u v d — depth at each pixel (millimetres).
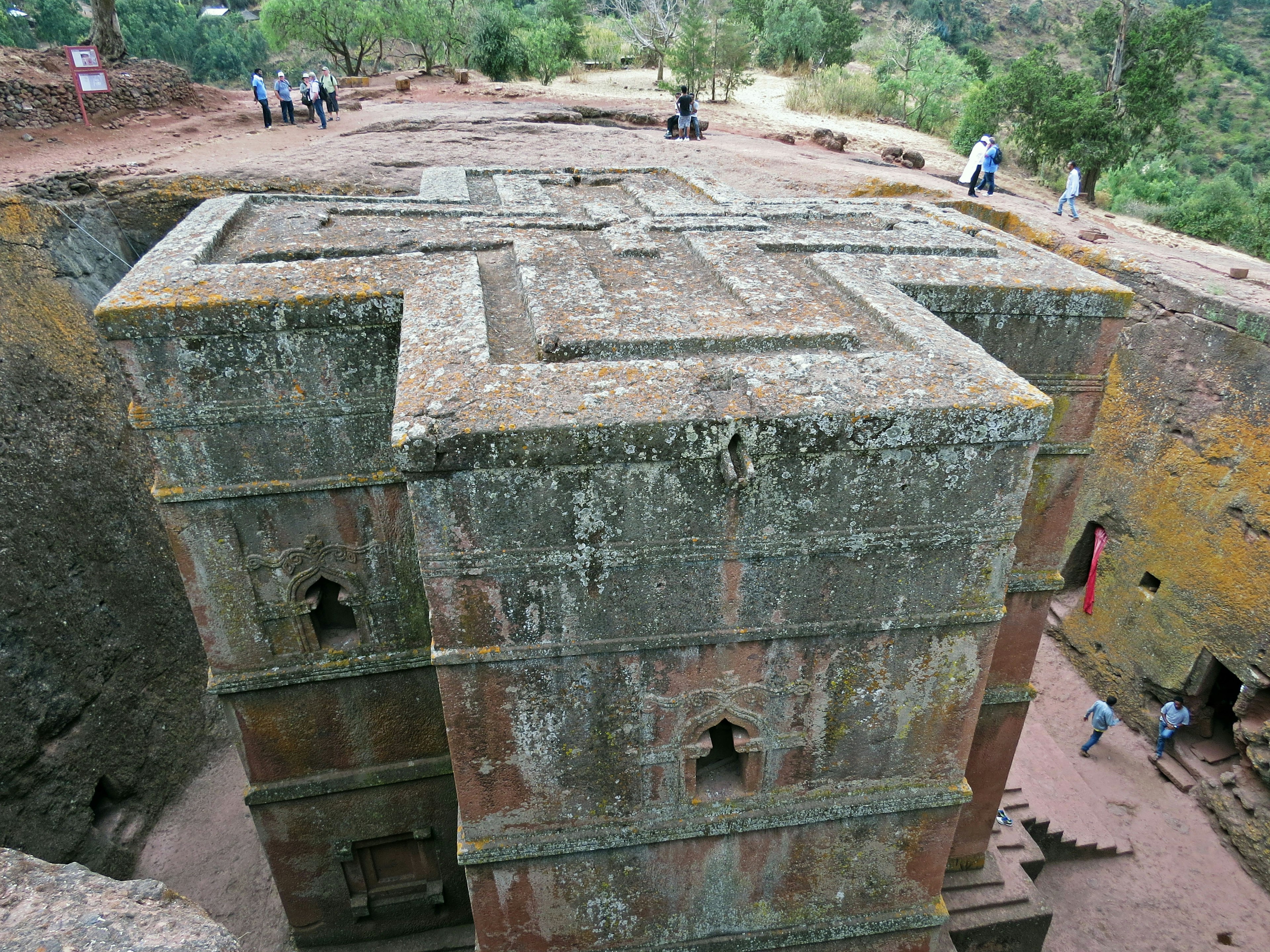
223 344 5402
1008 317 6184
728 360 4637
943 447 4379
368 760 7312
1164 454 11773
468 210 8180
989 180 18109
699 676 4973
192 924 2734
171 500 5855
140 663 10359
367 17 29391
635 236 7223
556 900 5668
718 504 4363
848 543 4598
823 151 21953
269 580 6363
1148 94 28656
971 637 5113
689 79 29578
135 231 13039
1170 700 11727
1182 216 26375
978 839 8344
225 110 22203
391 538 6363
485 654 4613
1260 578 10258
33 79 17844
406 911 8141
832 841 5773
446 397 4168
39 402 10109
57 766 8891
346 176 13672
